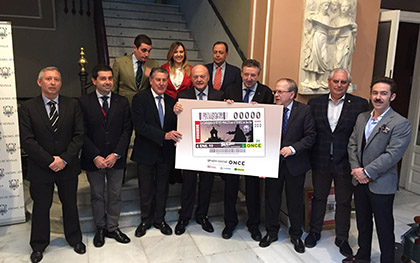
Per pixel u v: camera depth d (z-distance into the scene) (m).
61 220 3.06
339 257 2.85
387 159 2.32
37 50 5.25
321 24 3.30
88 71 5.56
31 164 2.55
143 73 3.20
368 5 3.62
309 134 2.75
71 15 5.39
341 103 2.80
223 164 2.86
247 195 3.06
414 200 4.35
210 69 3.41
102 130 2.74
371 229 2.63
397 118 2.35
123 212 3.22
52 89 2.43
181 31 5.75
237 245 3.00
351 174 2.58
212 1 4.95
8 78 3.09
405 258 2.62
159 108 2.92
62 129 2.53
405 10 4.63
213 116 2.80
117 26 5.29
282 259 2.80
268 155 2.78
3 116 3.12
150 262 2.70
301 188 2.88
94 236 3.05
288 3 3.29
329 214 3.38
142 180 3.00
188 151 2.88
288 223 3.36
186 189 3.09
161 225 3.16
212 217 3.54
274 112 2.72
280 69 3.39
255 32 3.58
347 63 3.48
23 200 3.30
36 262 2.63
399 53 5.90
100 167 2.70
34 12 5.12
